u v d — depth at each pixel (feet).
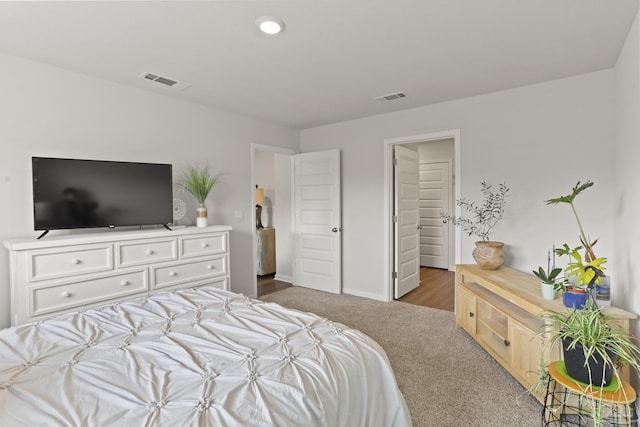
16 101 8.18
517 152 10.48
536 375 6.42
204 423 2.85
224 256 11.22
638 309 6.38
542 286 7.15
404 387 7.20
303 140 16.26
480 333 9.11
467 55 8.15
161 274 9.59
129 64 8.61
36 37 7.18
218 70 9.00
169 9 6.14
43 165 8.21
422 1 5.92
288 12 6.25
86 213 8.87
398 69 8.98
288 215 17.08
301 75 9.38
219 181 12.71
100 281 8.39
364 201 14.21
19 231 8.25
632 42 6.74
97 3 5.93
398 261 13.96
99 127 9.57
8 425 2.79
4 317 7.95
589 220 9.34
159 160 10.93
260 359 3.99
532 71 9.15
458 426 5.94
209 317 5.39
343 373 3.99
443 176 20.63
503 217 10.76
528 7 6.13
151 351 4.17
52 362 3.91
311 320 5.33
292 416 3.19
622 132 7.86
